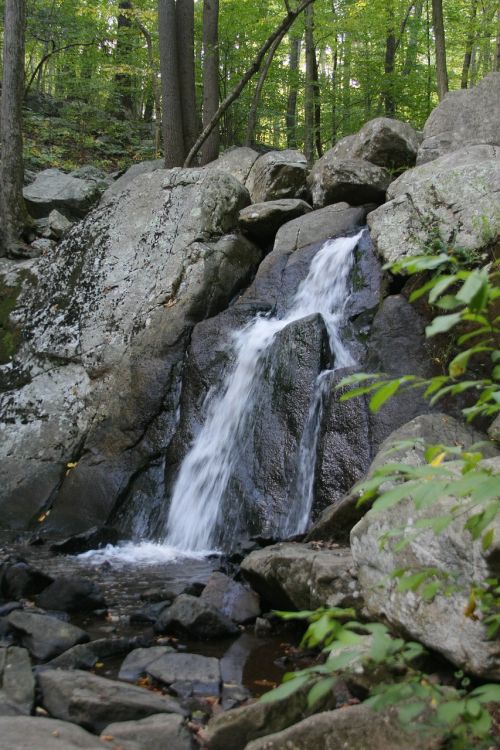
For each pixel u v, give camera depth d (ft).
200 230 29.48
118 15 58.70
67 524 24.12
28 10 61.31
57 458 26.03
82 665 12.92
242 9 51.19
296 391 22.61
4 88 38.88
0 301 32.19
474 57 66.28
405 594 10.57
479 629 9.57
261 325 25.55
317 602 13.98
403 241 23.94
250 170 36.52
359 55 51.16
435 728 6.75
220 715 10.38
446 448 6.23
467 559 9.81
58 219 39.40
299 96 64.03
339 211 29.48
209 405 24.73
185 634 14.60
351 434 20.80
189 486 23.61
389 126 31.89
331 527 17.60
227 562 19.63
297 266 27.89
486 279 4.78
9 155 38.78
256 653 13.87
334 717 9.16
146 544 22.80
